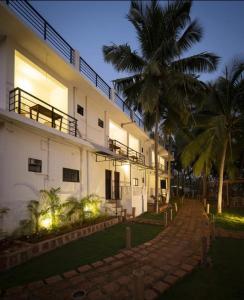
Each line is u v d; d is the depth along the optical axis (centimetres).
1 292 442
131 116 1892
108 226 1045
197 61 1409
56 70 1030
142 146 2361
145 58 1466
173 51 1330
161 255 651
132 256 641
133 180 1944
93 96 1311
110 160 1422
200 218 1295
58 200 882
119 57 1395
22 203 780
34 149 853
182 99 1384
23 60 893
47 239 699
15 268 550
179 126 1755
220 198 1584
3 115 680
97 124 1390
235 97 1517
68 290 454
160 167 3130
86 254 652
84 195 1162
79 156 1155
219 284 480
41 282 480
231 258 631
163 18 1359
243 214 1516
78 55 1144
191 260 610
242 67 1441
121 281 491
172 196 3500
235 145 1797
